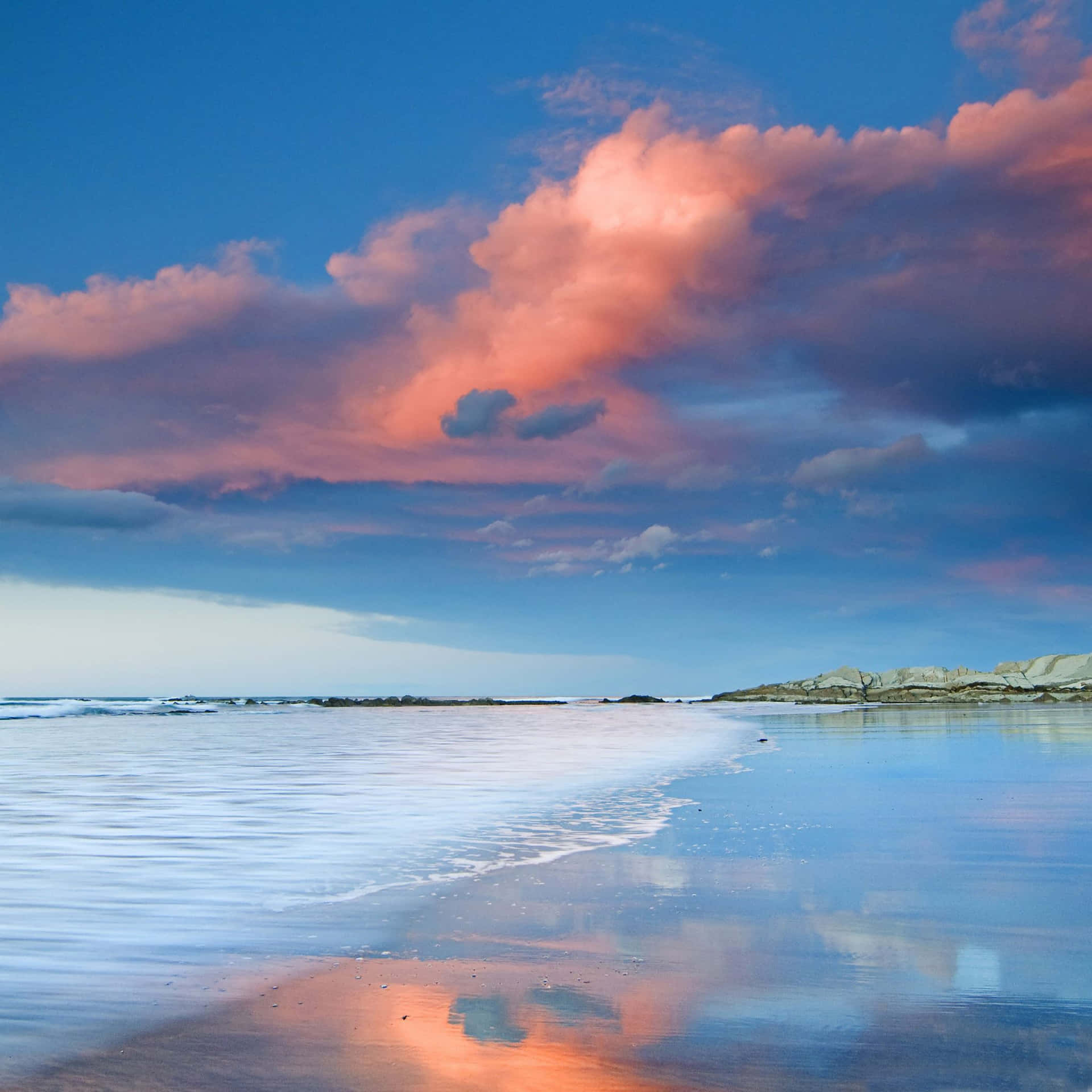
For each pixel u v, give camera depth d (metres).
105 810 12.22
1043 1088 3.81
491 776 17.08
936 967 5.39
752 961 5.53
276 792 14.45
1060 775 16.23
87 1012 4.70
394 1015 4.66
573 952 5.74
